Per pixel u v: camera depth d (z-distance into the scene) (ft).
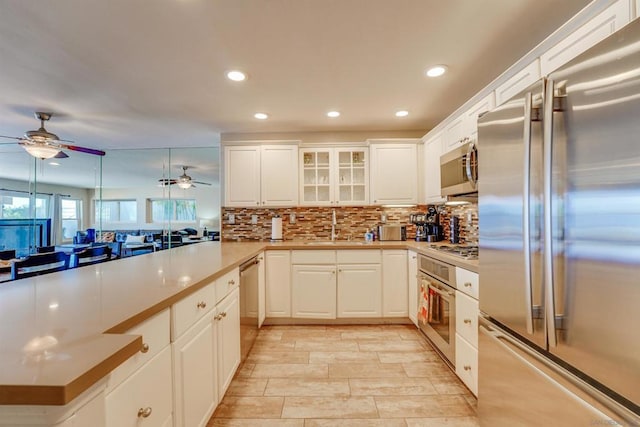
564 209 3.12
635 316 2.48
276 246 10.27
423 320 8.33
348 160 12.09
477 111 7.23
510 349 4.19
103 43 5.81
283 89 8.02
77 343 2.30
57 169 15.90
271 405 5.89
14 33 5.44
